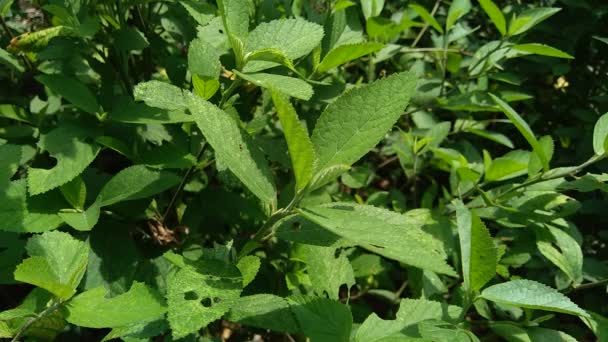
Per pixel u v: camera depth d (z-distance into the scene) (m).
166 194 0.82
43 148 0.65
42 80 0.67
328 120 0.54
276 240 0.79
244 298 0.61
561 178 0.80
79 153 0.65
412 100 0.97
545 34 1.04
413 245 0.49
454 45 1.12
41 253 0.56
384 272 0.85
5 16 0.85
